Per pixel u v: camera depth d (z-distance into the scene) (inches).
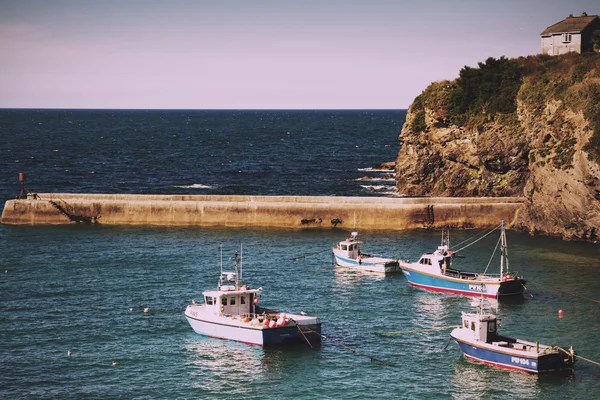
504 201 3624.5
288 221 3535.9
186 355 1900.8
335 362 1856.5
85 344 1973.4
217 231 3452.3
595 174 3166.8
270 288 2514.8
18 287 2497.5
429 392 1689.2
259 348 1934.1
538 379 1749.5
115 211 3631.9
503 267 2780.5
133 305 2309.3
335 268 2812.5
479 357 1854.1
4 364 1830.7
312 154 7539.4
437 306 2330.2
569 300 2374.5
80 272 2699.3
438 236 3356.3
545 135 3518.7
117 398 1656.0
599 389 1696.6
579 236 3282.5
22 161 6555.1
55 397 1654.8
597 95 3363.7
